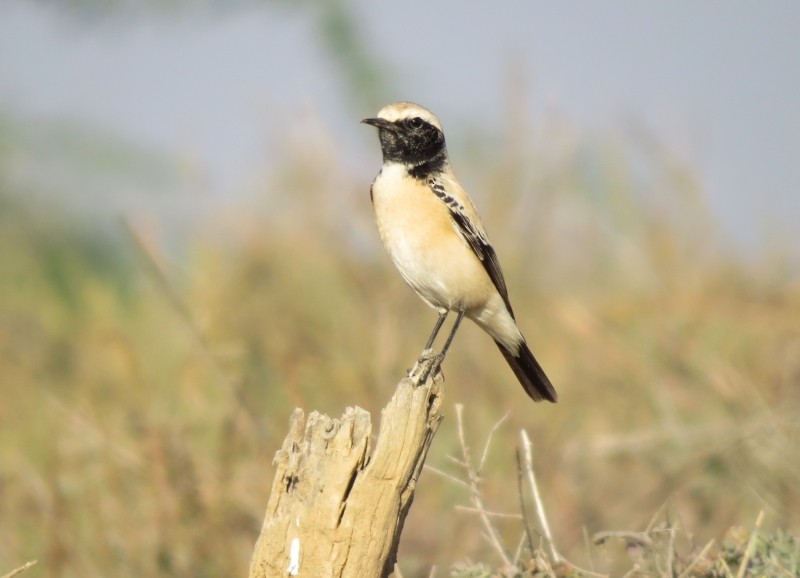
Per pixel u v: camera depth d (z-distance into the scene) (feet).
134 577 37.81
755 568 27.68
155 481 39.65
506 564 29.53
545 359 52.42
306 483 25.58
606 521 39.24
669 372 48.98
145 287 60.29
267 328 50.24
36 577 37.65
